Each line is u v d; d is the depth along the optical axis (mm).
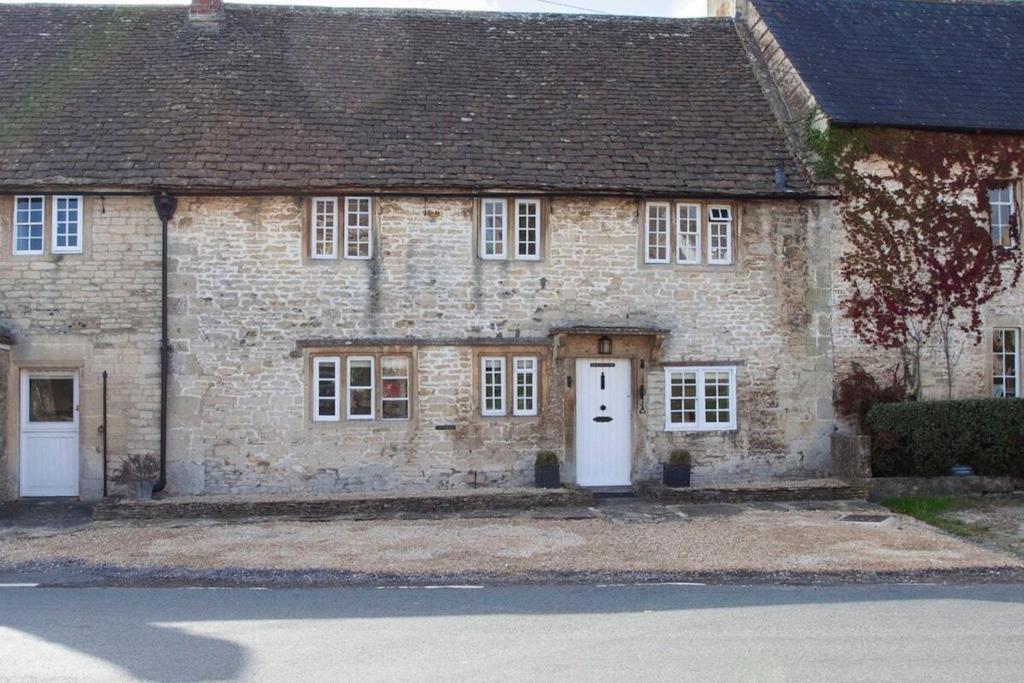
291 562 10711
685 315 16172
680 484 15562
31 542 11898
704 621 8297
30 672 6762
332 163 15539
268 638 7727
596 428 16094
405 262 15625
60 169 14961
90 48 17828
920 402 15766
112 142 15508
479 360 15750
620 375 16219
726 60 19250
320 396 15508
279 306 15359
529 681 6551
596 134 16766
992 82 17938
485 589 9781
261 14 18984
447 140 16266
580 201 15984
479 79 17938
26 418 15289
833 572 10336
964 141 16797
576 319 15922
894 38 19047
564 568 10430
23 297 15047
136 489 14594
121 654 7242
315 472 15383
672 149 16641
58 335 15055
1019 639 7645
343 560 10812
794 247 16406
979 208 16859
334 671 6793
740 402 16234
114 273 15125
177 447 15125
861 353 16516
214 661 7043
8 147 15320
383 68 17938
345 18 19281
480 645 7492
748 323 16281
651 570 10359
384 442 15516
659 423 16047
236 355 15273
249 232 15328
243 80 17125
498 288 15789
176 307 15164
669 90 18156
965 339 16797
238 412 15250
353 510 13891
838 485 15141
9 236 15078
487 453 15719
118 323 15102
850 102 16672
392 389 15633
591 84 18109
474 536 12164
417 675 6695
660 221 16234
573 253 15938
